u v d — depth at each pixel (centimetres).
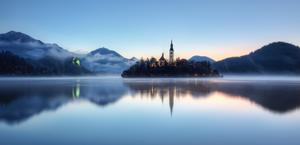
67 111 3744
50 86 11269
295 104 4619
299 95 6612
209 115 3412
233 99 5584
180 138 2167
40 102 4850
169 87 10750
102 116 3309
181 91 8250
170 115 3400
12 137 2186
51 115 3369
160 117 3244
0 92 7406
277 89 9569
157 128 2558
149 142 2041
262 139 2136
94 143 2009
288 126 2666
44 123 2803
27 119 3038
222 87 10919
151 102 5000
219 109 3997
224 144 1992
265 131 2438
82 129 2500
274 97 6100
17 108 4000
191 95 6650
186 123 2836
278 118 3167
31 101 5016
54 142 2036
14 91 7862
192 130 2472
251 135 2273
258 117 3238
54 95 6462
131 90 8781
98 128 2548
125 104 4672
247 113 3569
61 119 3078
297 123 2812
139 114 3488
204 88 10056
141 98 5791
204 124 2773
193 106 4375
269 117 3247
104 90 8725
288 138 2170
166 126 2664
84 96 6247
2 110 3775
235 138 2169
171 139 2134
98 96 6272
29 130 2445
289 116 3303
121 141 2073
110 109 3991
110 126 2656
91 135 2258
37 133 2328
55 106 4306
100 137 2191
